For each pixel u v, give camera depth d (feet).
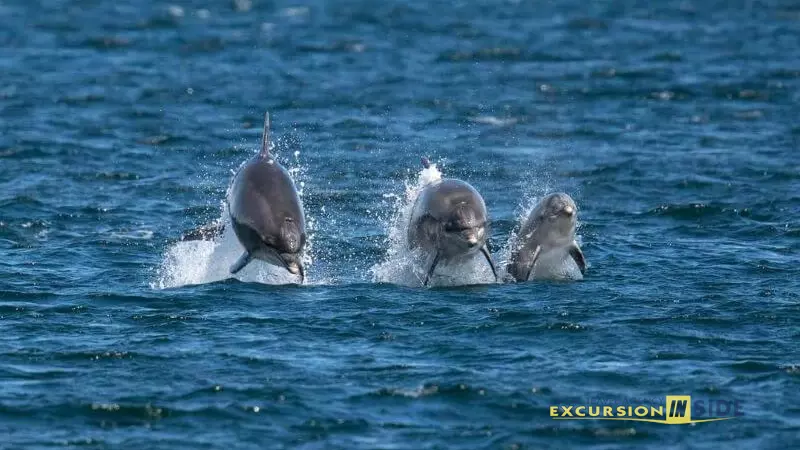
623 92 531.91
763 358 212.64
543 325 229.66
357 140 437.99
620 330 227.20
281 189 245.04
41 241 299.38
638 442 181.68
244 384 200.75
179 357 213.05
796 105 501.97
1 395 195.72
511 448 179.42
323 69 593.01
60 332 226.79
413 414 190.70
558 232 262.06
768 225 315.78
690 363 210.79
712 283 260.21
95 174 379.35
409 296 250.37
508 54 635.25
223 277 265.34
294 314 237.25
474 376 204.13
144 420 188.03
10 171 380.78
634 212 335.67
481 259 264.72
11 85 541.75
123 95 523.29
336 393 197.77
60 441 180.65
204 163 403.75
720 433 183.83
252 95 525.34
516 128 462.19
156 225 320.09
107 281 263.08
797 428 185.06
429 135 448.65
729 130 455.63
